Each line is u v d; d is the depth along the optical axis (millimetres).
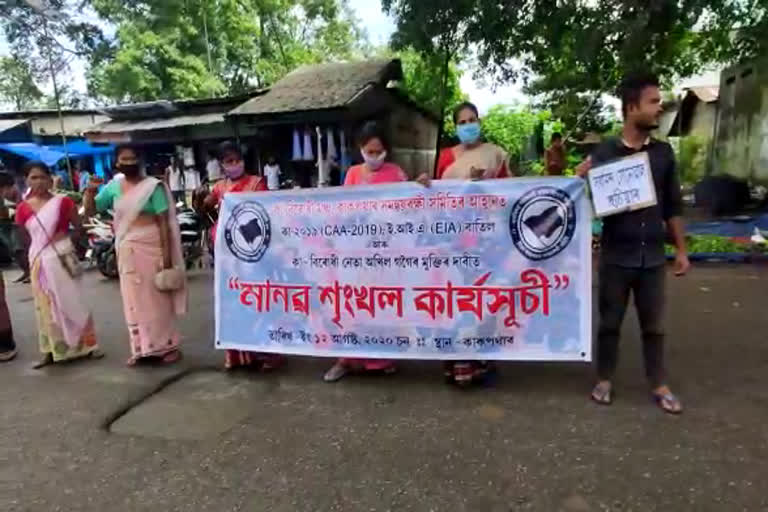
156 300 4387
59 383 4168
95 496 2662
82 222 4730
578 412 3244
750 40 10555
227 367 4230
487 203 3545
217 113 13594
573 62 11133
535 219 3482
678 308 5305
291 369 4211
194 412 3535
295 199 3906
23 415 3611
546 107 17906
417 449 2926
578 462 2729
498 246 3551
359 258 3793
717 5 9352
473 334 3623
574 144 16609
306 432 3178
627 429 3020
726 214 11914
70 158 15852
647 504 2389
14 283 8641
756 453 2725
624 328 4730
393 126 14938
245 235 4059
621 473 2617
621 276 3250
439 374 3947
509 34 10602
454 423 3189
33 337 5539
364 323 3824
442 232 3625
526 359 3553
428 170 17922
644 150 3176
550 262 3480
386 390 3711
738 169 14344
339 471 2760
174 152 14305
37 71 18609
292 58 24375
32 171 4480
